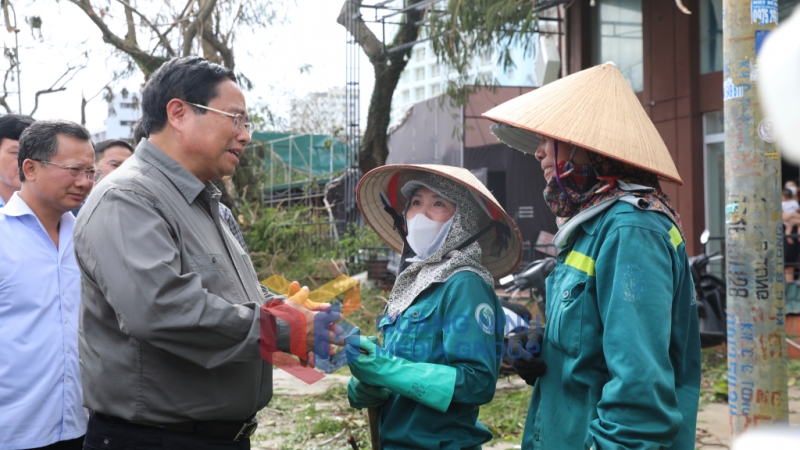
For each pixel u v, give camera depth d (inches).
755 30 103.8
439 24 419.2
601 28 461.1
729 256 106.6
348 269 446.0
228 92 90.9
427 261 98.7
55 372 110.8
